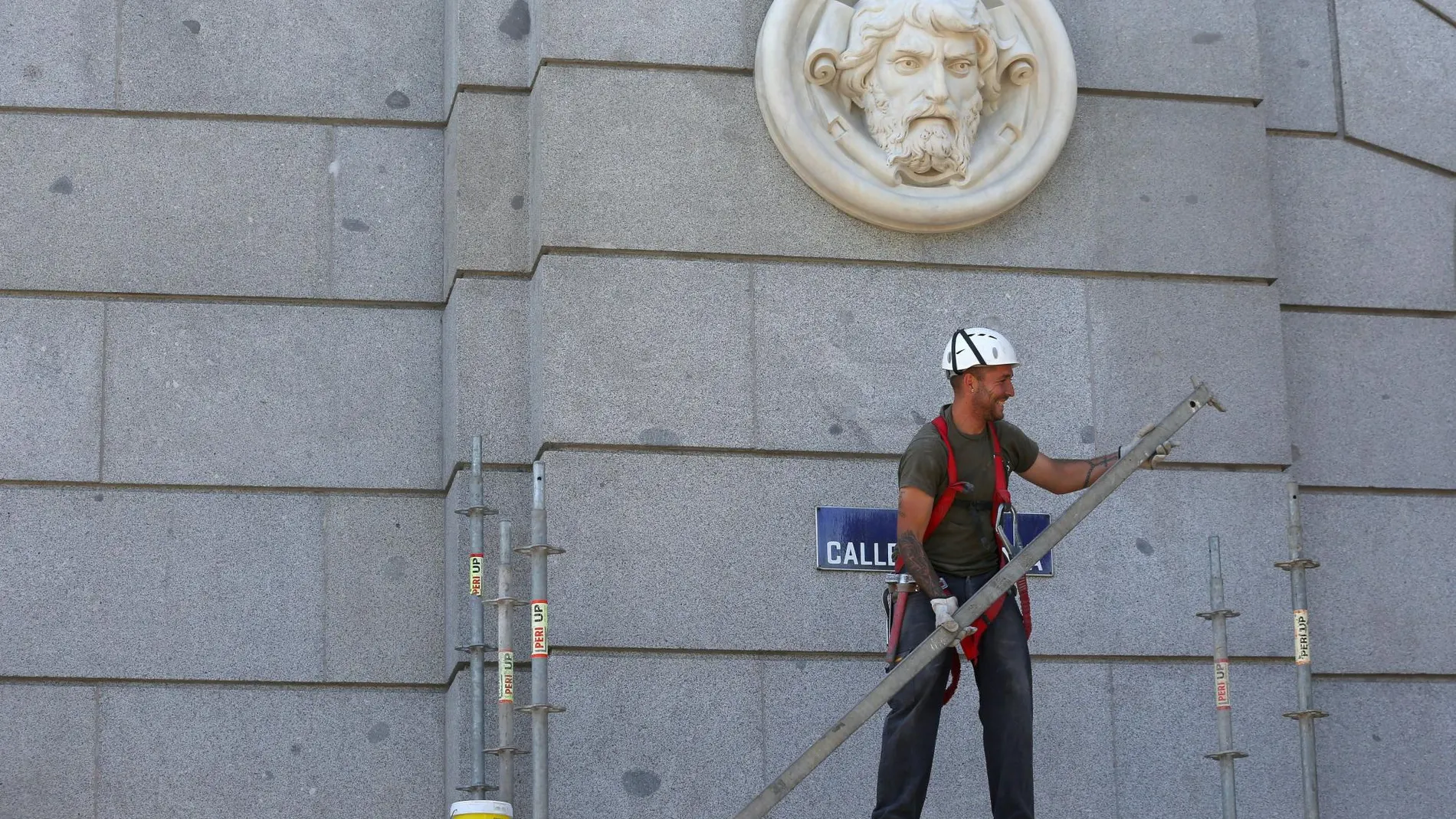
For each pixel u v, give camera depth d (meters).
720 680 10.55
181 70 11.80
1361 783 11.38
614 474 10.70
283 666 11.09
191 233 11.59
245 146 11.77
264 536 11.23
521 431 11.03
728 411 10.87
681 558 10.66
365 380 11.55
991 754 8.96
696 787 10.40
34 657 10.88
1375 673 11.55
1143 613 11.02
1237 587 11.20
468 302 11.16
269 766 10.95
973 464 9.16
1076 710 10.84
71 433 11.21
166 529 11.17
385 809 10.98
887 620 9.62
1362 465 11.91
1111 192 11.56
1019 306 11.32
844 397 11.02
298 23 11.99
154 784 10.83
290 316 11.58
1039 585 10.96
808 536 10.80
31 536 11.03
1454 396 12.16
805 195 11.23
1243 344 11.52
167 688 10.97
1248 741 11.02
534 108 11.28
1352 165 12.41
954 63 11.15
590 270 10.92
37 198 11.50
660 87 11.21
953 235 11.34
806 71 11.25
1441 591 11.79
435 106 12.02
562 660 10.43
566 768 10.31
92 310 11.39
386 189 11.84
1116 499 11.16
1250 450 11.38
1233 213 11.68
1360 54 12.62
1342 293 12.17
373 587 11.26
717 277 11.03
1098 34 11.80
